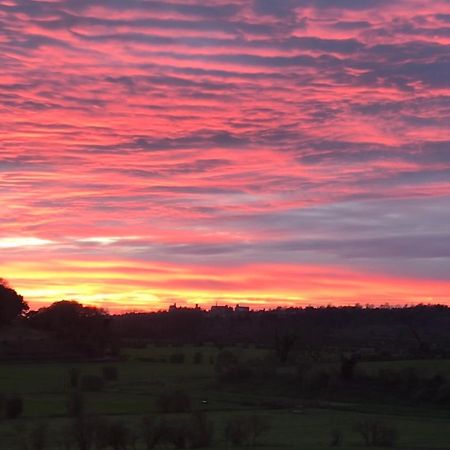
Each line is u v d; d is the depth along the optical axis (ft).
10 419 209.56
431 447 147.02
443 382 275.39
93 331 549.54
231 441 151.43
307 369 315.17
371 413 241.35
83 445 141.49
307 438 164.86
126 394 290.56
